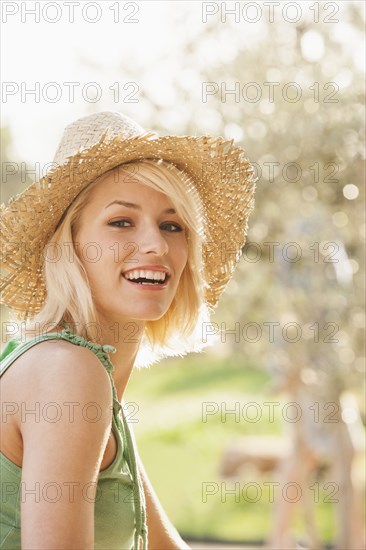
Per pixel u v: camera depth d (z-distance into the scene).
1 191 13.41
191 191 3.35
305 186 7.29
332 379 7.42
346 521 8.30
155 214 3.11
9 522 2.78
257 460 10.41
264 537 10.03
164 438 16.14
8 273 3.29
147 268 3.05
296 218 7.34
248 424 16.58
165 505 11.66
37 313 3.31
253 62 7.50
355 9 7.41
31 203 3.12
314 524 8.70
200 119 7.66
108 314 3.13
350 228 7.41
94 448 2.69
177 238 3.17
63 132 3.43
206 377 23.59
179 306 3.41
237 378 23.08
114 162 3.07
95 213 3.08
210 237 3.71
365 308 7.39
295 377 7.59
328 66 7.41
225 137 7.48
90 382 2.72
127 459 3.02
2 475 2.78
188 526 10.59
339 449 8.20
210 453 14.77
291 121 7.31
